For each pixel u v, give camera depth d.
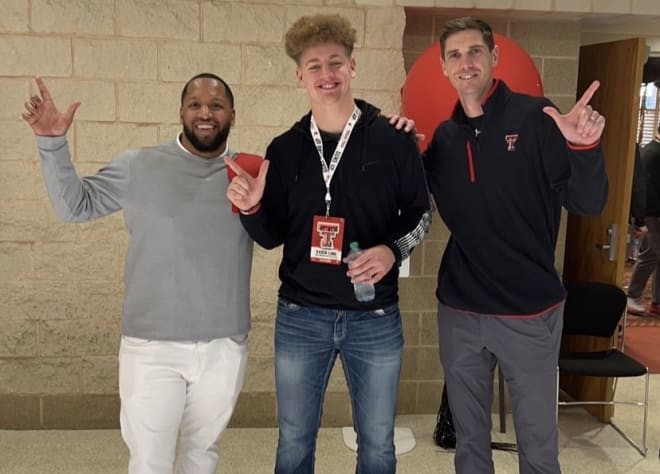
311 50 1.97
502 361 2.34
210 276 2.18
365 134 2.06
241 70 3.38
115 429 3.58
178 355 2.18
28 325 3.47
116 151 3.38
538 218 2.24
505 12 3.52
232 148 3.43
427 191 2.17
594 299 3.73
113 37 3.29
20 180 3.35
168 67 3.34
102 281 3.47
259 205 2.06
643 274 6.20
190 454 2.33
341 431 3.63
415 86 3.07
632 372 3.37
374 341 2.10
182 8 3.30
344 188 2.05
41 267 3.43
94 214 2.21
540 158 2.19
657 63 6.19
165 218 2.15
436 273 3.81
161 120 3.38
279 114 3.43
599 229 3.95
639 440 3.62
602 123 1.96
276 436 3.55
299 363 2.13
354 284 2.07
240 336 2.28
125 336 2.22
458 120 2.30
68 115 2.08
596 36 4.54
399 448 3.42
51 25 3.25
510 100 2.23
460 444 2.46
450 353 2.40
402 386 3.88
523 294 2.26
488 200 2.22
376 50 3.43
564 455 3.42
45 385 3.52
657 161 5.71
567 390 4.32
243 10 3.34
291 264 2.14
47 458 3.24
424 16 3.63
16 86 3.28
